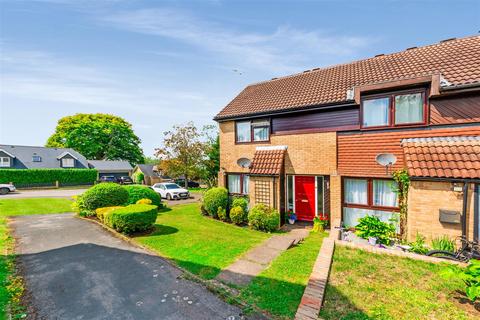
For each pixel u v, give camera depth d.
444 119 8.02
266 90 14.82
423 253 6.60
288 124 11.44
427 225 6.94
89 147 51.97
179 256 7.12
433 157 7.23
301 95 11.92
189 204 18.80
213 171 28.73
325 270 5.31
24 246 8.09
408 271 5.34
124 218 9.17
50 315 4.30
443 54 10.01
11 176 32.56
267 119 12.09
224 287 5.24
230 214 11.69
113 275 5.91
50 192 28.94
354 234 8.84
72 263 6.66
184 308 4.51
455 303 4.18
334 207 10.11
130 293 5.07
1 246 7.96
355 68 12.62
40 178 34.75
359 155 9.55
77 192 29.08
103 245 8.20
